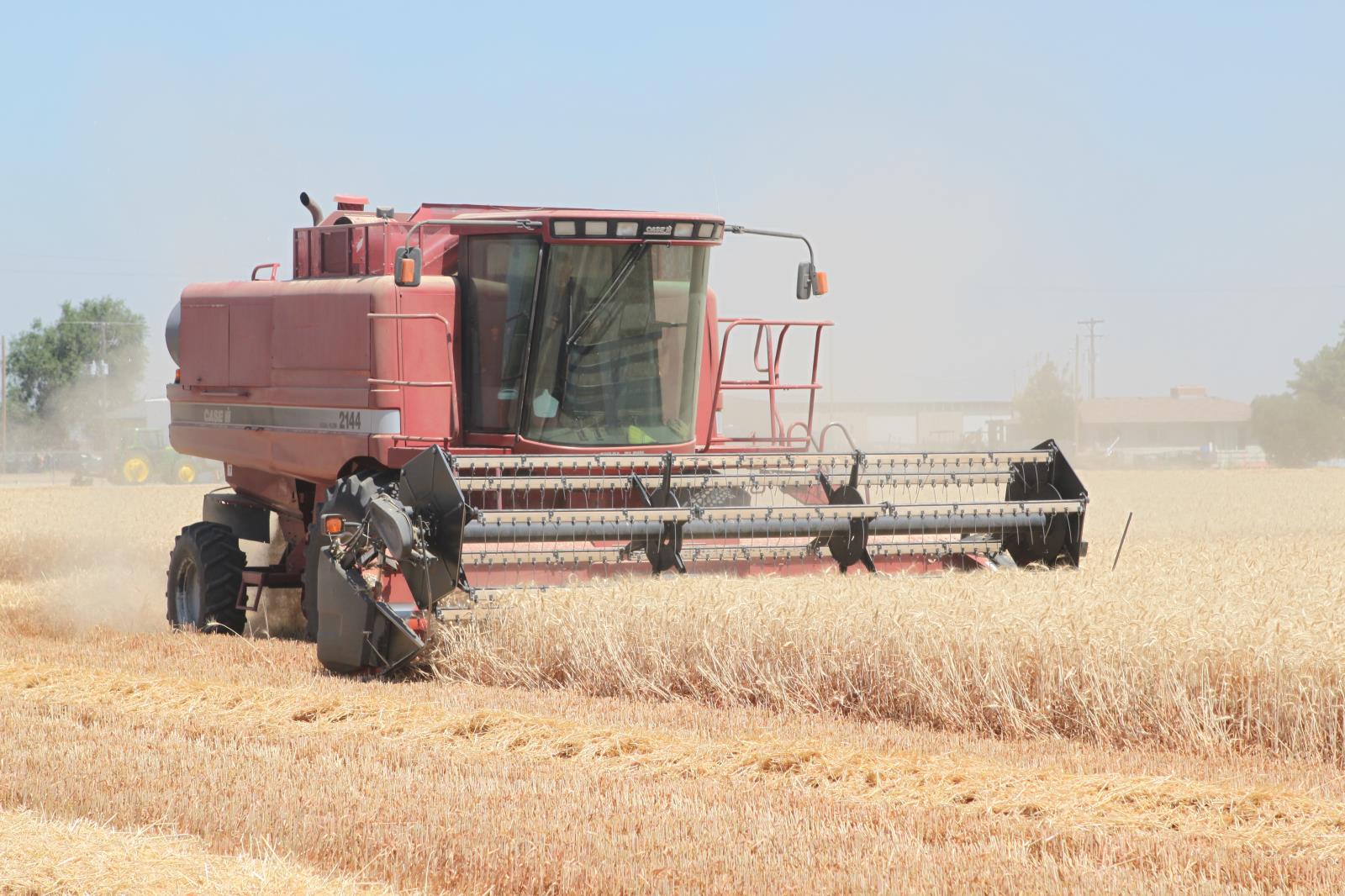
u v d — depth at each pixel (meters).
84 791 12.12
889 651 16.14
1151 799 11.95
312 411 22.59
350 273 22.97
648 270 21.66
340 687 17.78
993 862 10.14
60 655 21.03
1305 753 14.15
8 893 9.45
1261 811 11.65
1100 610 16.08
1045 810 11.72
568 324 21.23
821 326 24.23
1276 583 19.22
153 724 15.47
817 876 9.82
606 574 19.88
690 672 17.12
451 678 18.22
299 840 10.69
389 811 11.42
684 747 13.89
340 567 18.94
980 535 21.91
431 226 22.41
